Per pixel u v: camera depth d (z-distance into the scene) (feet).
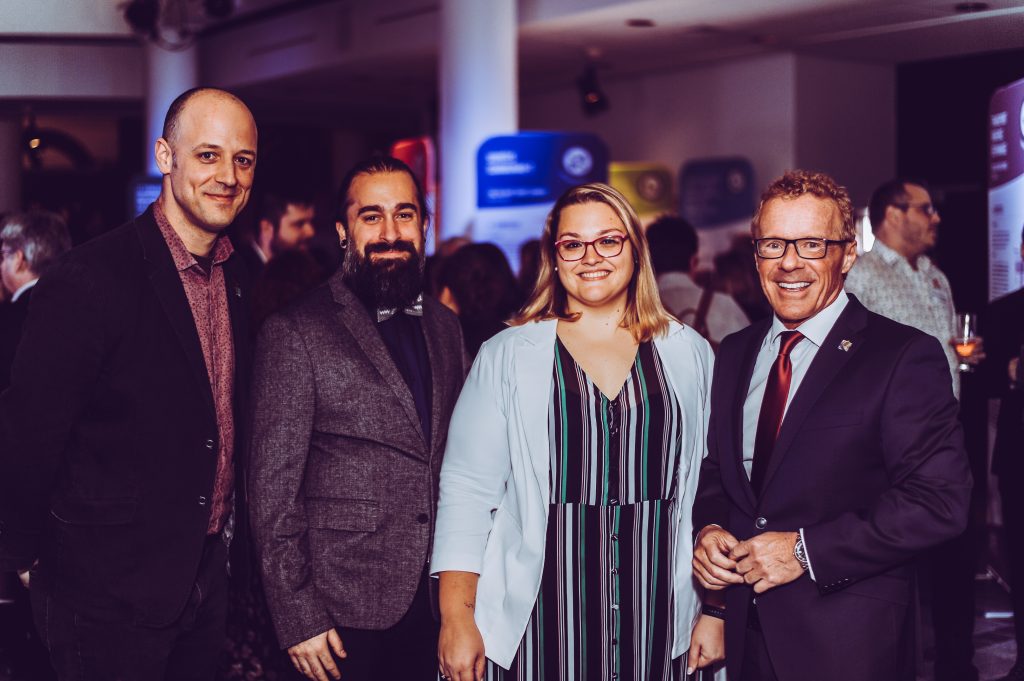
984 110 28.81
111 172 50.83
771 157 31.48
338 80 37.78
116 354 7.02
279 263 11.08
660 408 7.45
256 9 36.88
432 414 8.05
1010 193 14.49
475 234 23.77
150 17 25.72
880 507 6.58
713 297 14.40
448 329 8.52
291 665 7.77
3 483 6.89
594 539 7.33
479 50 25.21
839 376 6.89
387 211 7.92
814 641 6.80
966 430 13.76
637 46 29.91
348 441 7.72
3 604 13.55
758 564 6.77
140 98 36.19
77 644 7.19
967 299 29.04
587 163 23.62
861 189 31.32
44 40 24.56
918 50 26.14
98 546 7.08
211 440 7.28
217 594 7.74
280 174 15.38
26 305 11.27
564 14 26.05
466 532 7.51
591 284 7.48
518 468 7.41
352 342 7.79
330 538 7.64
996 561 17.22
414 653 8.00
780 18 25.00
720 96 33.01
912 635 7.02
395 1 31.50
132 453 7.09
